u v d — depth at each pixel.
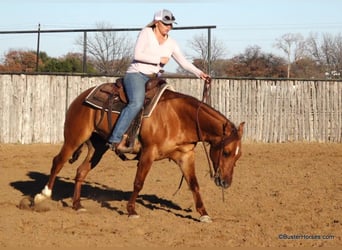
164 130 8.00
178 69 20.31
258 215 8.59
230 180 7.60
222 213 8.73
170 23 8.09
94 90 8.67
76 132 8.74
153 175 12.37
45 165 13.61
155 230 7.54
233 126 7.69
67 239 7.00
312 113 18.47
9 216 8.23
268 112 18.23
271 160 14.68
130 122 8.07
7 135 17.14
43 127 17.31
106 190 10.73
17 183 11.34
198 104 7.91
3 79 17.08
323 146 17.50
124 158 8.55
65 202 9.54
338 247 6.78
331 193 10.40
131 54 22.38
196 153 16.06
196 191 8.17
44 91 17.28
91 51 22.30
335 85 18.47
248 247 6.75
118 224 7.84
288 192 10.43
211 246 6.78
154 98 8.09
